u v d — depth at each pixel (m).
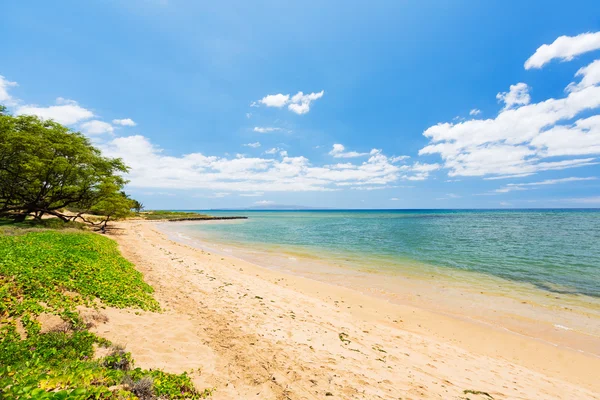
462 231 52.12
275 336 8.88
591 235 43.62
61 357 5.48
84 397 3.74
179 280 14.77
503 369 8.43
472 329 11.45
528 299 14.95
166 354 6.94
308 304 12.98
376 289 16.61
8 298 7.17
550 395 7.16
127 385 4.89
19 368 4.58
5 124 26.27
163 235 43.91
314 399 5.87
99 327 7.39
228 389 5.92
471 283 17.91
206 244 35.94
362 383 6.66
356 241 38.88
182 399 5.18
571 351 9.87
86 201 35.94
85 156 32.53
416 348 9.34
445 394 6.61
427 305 14.07
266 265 23.02
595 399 7.18
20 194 31.11
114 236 32.22
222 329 9.02
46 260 11.32
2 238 15.06
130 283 12.01
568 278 19.11
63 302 8.02
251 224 82.06
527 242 36.34
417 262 24.20
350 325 10.84
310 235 47.81
